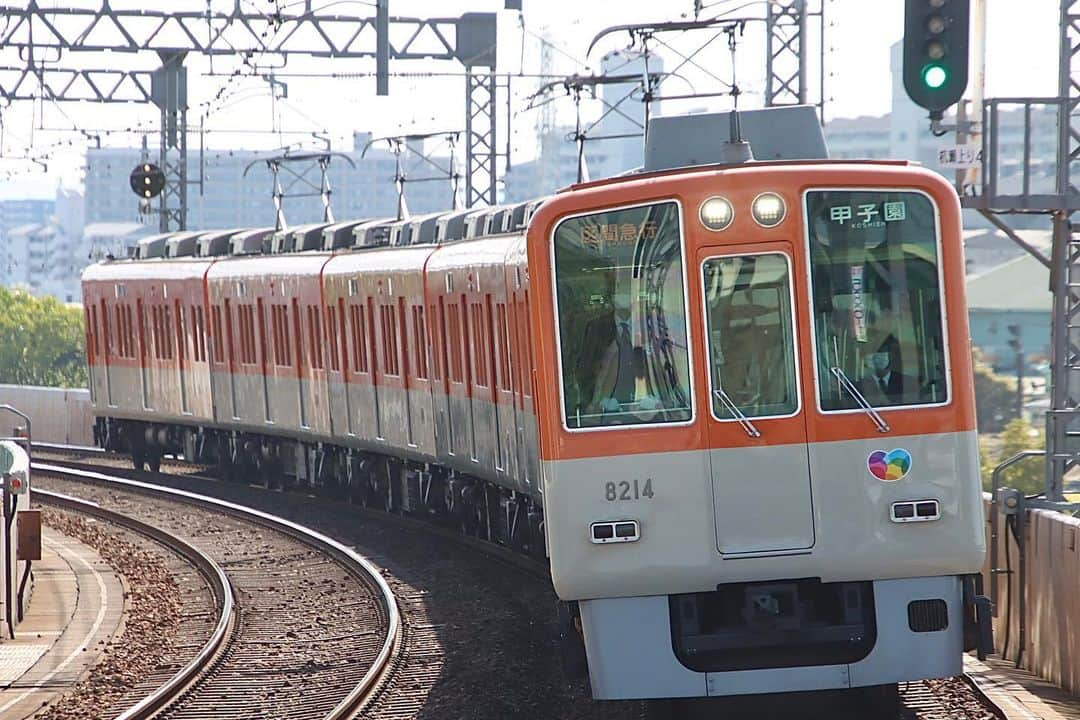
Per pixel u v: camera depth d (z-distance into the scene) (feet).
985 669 101.04
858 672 84.38
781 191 84.28
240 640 130.41
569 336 85.40
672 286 84.79
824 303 84.23
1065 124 152.05
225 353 255.09
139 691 111.34
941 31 99.86
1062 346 154.40
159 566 175.32
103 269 295.69
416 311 187.01
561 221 85.61
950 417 83.82
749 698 96.68
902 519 83.56
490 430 157.89
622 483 84.43
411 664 115.96
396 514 210.38
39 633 134.62
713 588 84.17
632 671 84.99
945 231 84.07
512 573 156.25
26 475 145.18
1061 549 97.09
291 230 244.42
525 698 103.65
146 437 287.89
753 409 84.17
